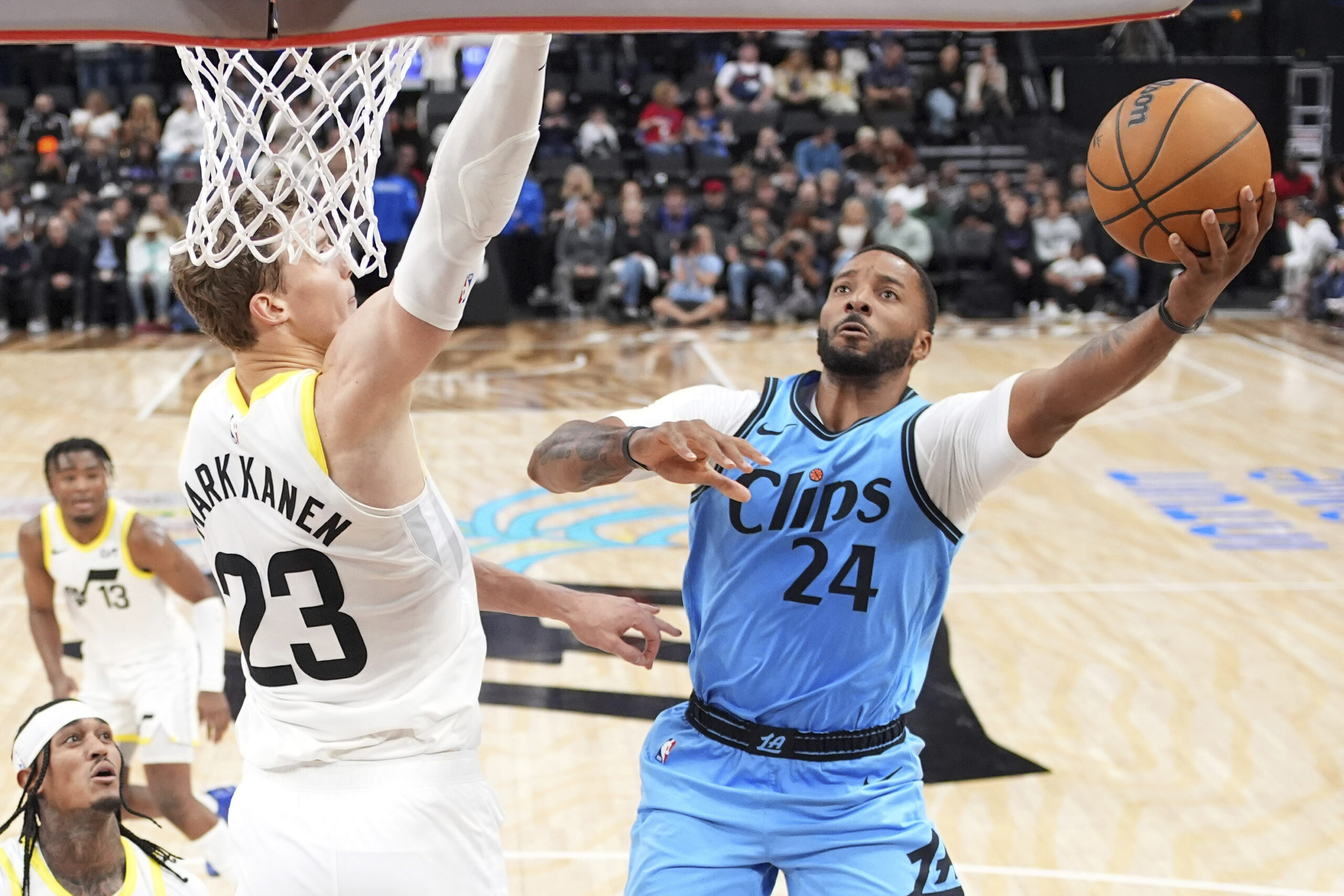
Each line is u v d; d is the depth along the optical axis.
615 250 15.06
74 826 2.87
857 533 2.58
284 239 1.91
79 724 2.90
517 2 1.43
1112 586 7.15
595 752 5.15
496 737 5.27
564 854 4.42
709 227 15.15
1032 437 2.39
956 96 17.50
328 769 1.99
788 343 13.75
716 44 17.77
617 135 17.28
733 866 2.62
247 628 2.01
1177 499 8.77
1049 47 18.77
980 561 7.57
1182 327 2.12
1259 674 6.00
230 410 1.95
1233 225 2.03
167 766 4.21
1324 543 7.87
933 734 5.38
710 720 2.70
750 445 2.27
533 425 10.46
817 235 15.03
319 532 1.89
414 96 15.64
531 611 2.55
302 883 1.96
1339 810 4.78
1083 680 5.93
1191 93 2.09
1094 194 2.18
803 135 16.80
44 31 1.44
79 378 12.15
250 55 1.90
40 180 15.17
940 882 2.58
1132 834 4.60
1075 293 15.22
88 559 4.30
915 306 2.65
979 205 15.31
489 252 15.05
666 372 12.39
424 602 1.97
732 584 2.65
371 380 1.78
